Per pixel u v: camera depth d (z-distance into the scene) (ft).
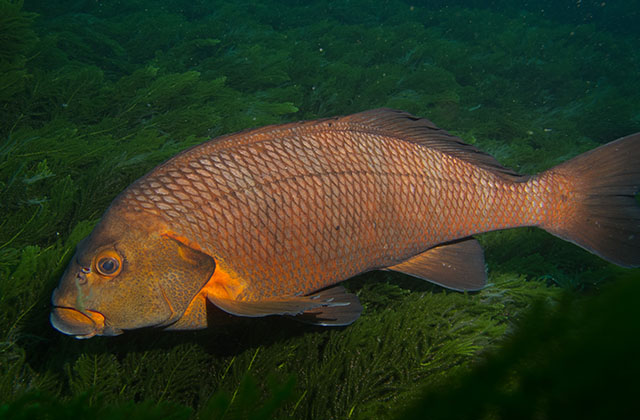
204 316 1.80
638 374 1.32
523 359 1.41
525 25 9.07
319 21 7.34
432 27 8.07
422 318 2.09
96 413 1.43
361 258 1.92
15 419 1.39
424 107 4.51
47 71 3.27
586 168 2.08
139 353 1.89
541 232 2.82
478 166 2.02
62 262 1.97
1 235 2.05
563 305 1.42
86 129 2.77
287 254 1.82
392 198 1.92
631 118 5.45
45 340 1.93
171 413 1.48
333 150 1.87
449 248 2.06
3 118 2.75
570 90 6.05
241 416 1.47
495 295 2.36
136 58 4.94
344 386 1.93
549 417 1.37
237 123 3.14
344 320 1.92
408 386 1.93
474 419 1.43
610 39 8.27
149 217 1.70
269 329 2.01
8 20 2.55
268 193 1.79
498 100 5.32
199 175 1.76
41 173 2.13
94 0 5.87
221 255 1.76
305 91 4.56
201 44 4.86
